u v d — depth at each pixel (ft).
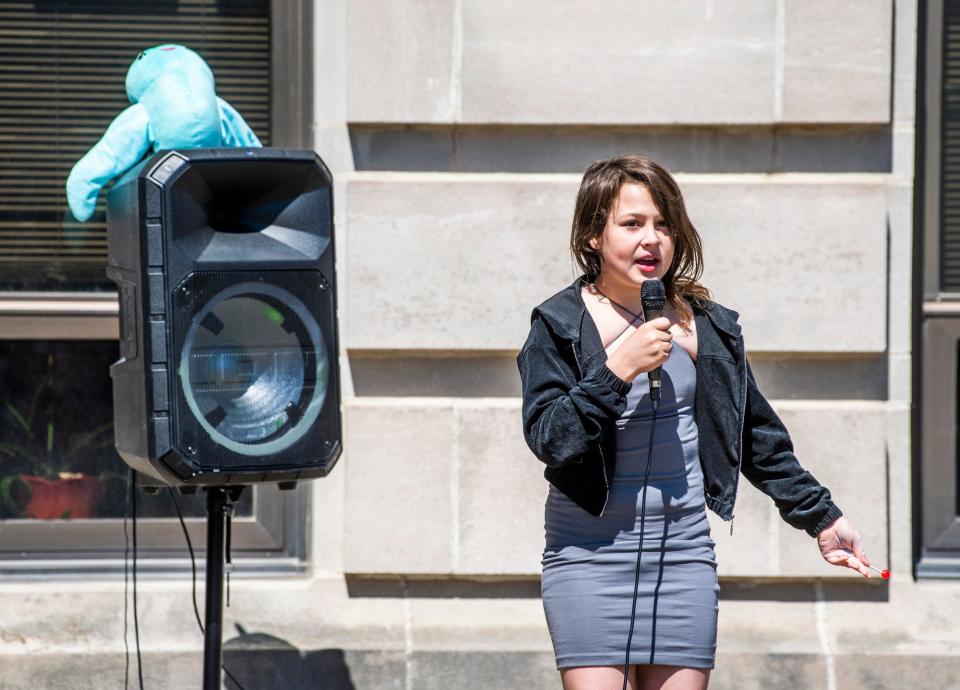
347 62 37.01
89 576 38.45
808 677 36.91
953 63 39.27
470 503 37.24
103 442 39.29
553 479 25.31
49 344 39.24
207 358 26.68
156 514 39.06
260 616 37.60
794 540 37.24
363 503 37.24
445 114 36.91
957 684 36.94
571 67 36.78
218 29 39.09
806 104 36.81
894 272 37.88
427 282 36.91
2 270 39.32
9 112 39.29
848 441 37.35
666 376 25.31
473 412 37.19
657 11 36.73
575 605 24.97
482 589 38.06
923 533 39.17
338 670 36.78
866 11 36.68
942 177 39.29
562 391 25.17
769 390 37.88
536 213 36.94
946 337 39.19
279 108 38.83
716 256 37.01
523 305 36.96
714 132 37.50
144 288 26.23
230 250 26.78
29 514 39.01
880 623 37.68
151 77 30.50
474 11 36.70
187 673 36.86
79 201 29.86
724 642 37.32
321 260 27.63
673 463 25.18
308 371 27.58
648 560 24.90
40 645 37.01
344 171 37.73
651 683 25.49
